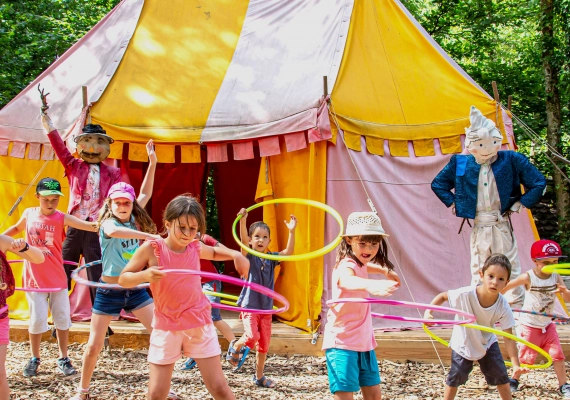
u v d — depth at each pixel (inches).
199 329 176.1
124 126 356.2
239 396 246.8
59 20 746.8
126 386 256.5
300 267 339.3
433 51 395.2
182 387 256.2
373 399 185.3
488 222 299.9
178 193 482.9
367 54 370.6
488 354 213.6
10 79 655.8
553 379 281.3
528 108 852.6
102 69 394.9
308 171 337.4
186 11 421.1
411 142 362.0
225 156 355.9
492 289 208.4
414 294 344.5
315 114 328.2
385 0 401.1
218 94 371.9
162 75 384.8
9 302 377.1
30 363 269.4
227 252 184.4
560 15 752.3
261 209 532.4
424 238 353.7
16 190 386.3
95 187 309.3
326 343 184.5
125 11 428.5
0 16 641.6
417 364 306.2
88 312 354.9
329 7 391.2
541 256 257.1
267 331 265.9
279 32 399.9
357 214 188.1
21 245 192.4
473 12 874.1
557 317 248.1
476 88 389.1
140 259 175.9
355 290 180.2
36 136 381.7
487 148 295.1
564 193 759.1
